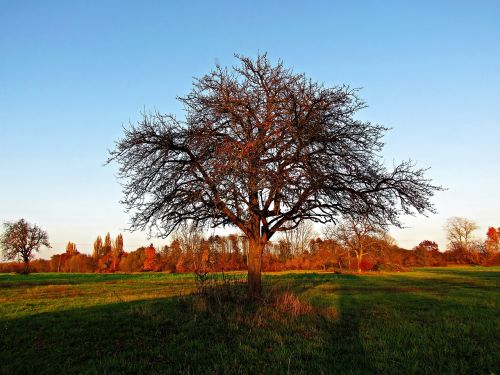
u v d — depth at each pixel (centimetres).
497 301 1892
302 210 1537
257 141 1245
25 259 6397
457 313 1459
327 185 1390
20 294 2297
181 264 6359
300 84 1427
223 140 1383
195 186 1462
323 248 6919
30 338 1009
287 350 848
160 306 1484
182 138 1477
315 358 808
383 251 6269
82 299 1920
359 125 1391
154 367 759
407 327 1143
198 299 1412
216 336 995
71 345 941
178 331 1062
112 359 803
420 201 1430
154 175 1458
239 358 804
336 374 705
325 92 1385
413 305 1709
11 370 757
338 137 1377
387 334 1044
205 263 1944
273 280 3450
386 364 763
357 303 1780
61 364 795
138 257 8269
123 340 977
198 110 1479
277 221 1623
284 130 1333
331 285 2992
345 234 5531
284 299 1386
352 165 1384
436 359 806
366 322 1239
